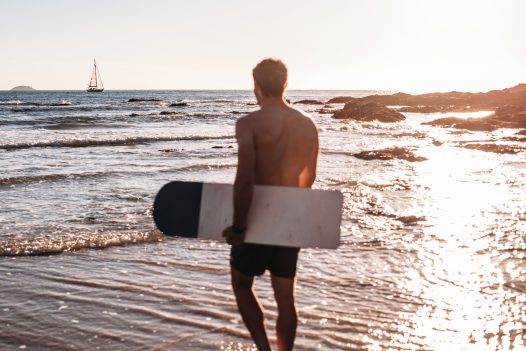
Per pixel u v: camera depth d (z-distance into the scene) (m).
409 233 6.43
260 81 2.83
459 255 5.50
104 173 11.41
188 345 3.46
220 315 3.96
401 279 4.76
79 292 4.43
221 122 35.44
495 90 82.31
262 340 2.96
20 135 22.67
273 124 2.75
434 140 20.77
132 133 24.98
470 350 3.38
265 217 2.73
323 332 3.63
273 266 2.88
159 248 5.84
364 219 7.20
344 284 4.62
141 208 7.87
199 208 2.82
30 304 4.16
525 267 5.07
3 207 7.90
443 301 4.23
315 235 2.72
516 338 3.54
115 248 5.82
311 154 2.87
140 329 3.70
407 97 89.25
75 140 18.84
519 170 12.09
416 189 9.55
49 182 10.26
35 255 5.50
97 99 104.75
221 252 5.71
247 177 2.62
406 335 3.60
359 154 15.05
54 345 3.46
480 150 16.86
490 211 7.68
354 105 47.69
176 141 20.84
